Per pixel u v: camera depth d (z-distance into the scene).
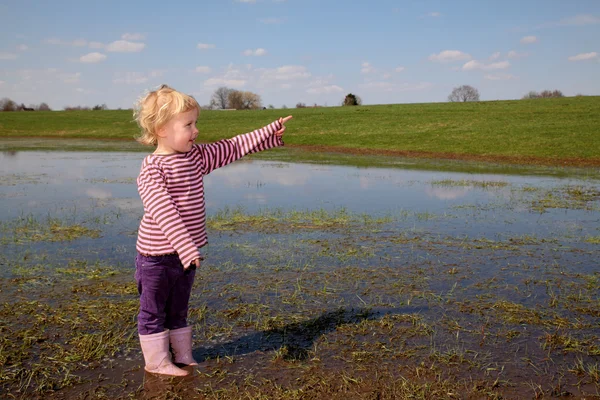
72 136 34.53
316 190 11.05
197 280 4.66
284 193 10.58
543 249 5.92
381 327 3.64
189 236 2.71
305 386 2.83
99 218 7.57
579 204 9.22
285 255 5.56
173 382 2.88
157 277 2.85
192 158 2.93
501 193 10.61
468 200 9.65
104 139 32.62
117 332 3.51
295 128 33.06
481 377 2.95
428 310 3.98
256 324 3.69
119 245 5.97
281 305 4.06
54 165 16.33
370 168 16.20
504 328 3.65
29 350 3.24
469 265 5.24
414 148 23.23
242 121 40.31
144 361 3.12
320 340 3.43
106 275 4.80
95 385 2.84
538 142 22.39
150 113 2.78
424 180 13.01
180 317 3.07
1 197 9.68
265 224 7.21
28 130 37.66
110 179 12.68
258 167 16.48
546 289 4.51
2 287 4.43
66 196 9.88
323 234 6.62
